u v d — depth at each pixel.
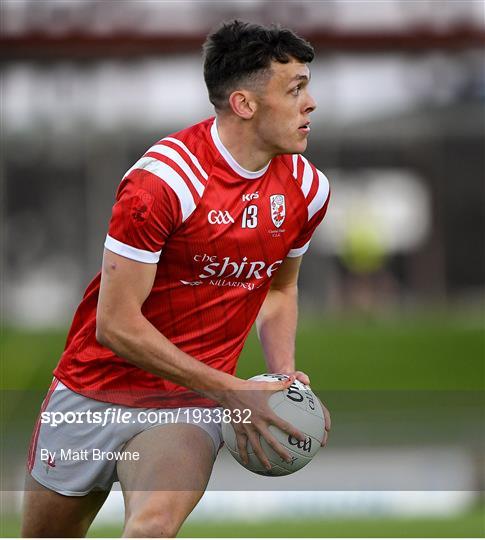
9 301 65.44
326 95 68.56
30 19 68.00
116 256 13.34
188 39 68.38
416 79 68.88
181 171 13.51
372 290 65.25
